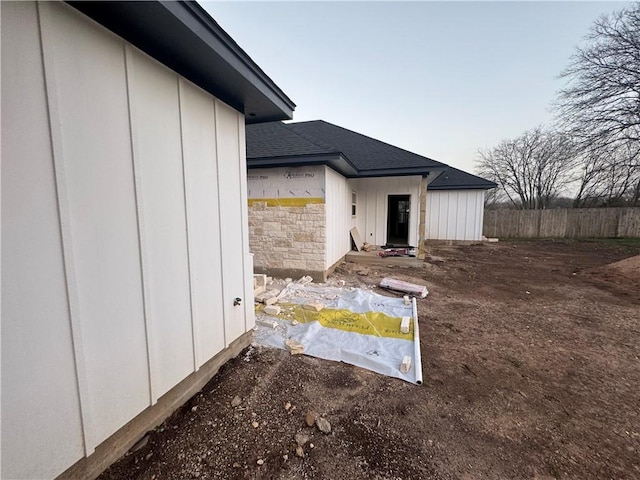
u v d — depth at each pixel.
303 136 7.18
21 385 1.26
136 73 1.79
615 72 11.03
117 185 1.70
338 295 5.39
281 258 6.85
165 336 2.12
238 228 3.09
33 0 1.24
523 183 21.66
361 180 10.02
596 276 7.21
